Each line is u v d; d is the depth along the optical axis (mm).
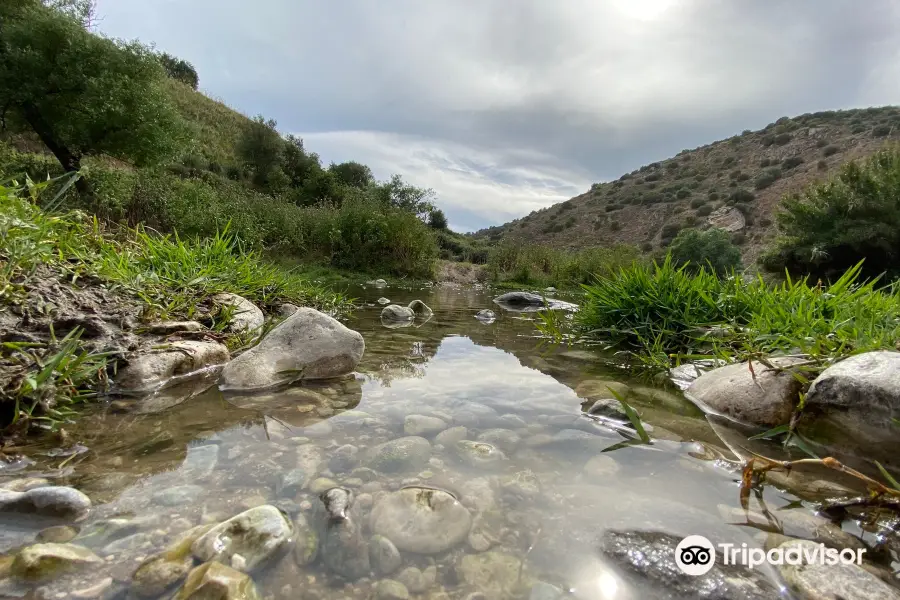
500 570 875
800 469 1330
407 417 1700
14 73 10578
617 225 45688
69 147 11930
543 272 14203
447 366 2609
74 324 1979
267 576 838
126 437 1457
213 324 2695
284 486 1156
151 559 851
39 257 2133
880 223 13086
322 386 2113
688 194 45844
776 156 44438
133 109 11719
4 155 10188
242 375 2064
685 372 2453
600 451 1433
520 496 1146
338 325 2447
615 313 3572
